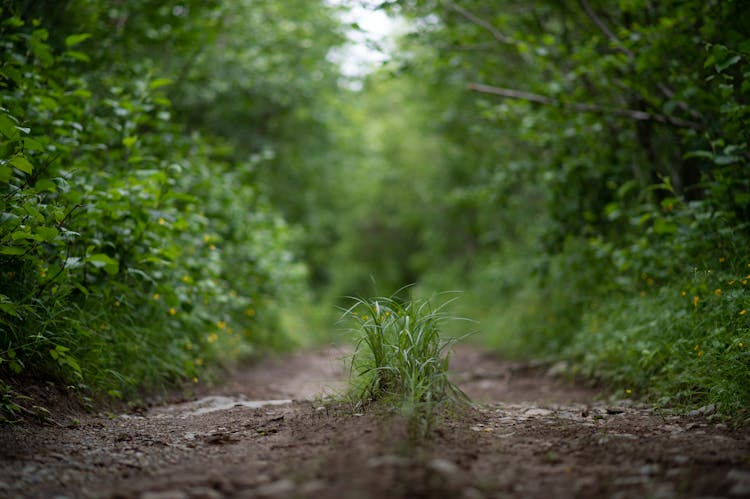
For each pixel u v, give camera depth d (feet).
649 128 25.86
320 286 91.30
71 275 16.42
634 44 22.49
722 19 20.95
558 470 10.02
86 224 17.13
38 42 17.33
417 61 30.55
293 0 38.22
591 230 27.12
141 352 19.04
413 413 12.16
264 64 41.27
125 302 18.65
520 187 40.34
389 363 14.28
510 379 25.38
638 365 18.78
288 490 8.65
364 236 92.53
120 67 25.63
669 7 23.40
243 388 22.48
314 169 58.03
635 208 25.17
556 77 26.55
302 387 23.30
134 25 27.43
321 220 66.28
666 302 19.89
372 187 84.07
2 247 13.32
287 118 50.60
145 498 8.75
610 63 24.02
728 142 20.98
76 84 21.53
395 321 14.65
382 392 14.21
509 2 30.25
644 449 11.12
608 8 27.61
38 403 14.33
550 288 33.04
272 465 10.24
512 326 37.09
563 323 29.43
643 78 24.07
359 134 65.36
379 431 11.35
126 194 17.31
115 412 16.30
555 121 26.45
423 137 70.08
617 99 26.66
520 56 32.22
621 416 15.16
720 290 17.01
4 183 14.83
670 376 17.06
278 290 36.09
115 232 17.81
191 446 12.33
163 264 19.20
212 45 33.19
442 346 14.62
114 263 15.24
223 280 28.78
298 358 34.35
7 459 10.87
